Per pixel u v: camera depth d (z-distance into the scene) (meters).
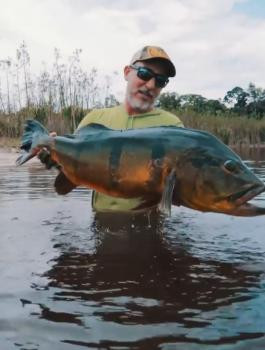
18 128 7.53
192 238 1.13
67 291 0.80
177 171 0.93
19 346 0.63
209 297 0.77
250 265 0.93
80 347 0.62
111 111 1.39
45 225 1.27
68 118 7.68
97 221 1.29
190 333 0.65
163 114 1.38
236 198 0.92
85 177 1.03
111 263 0.95
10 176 2.72
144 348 0.62
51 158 1.07
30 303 0.76
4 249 1.04
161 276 0.87
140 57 1.31
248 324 0.68
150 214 1.28
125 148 0.98
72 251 1.02
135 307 0.74
